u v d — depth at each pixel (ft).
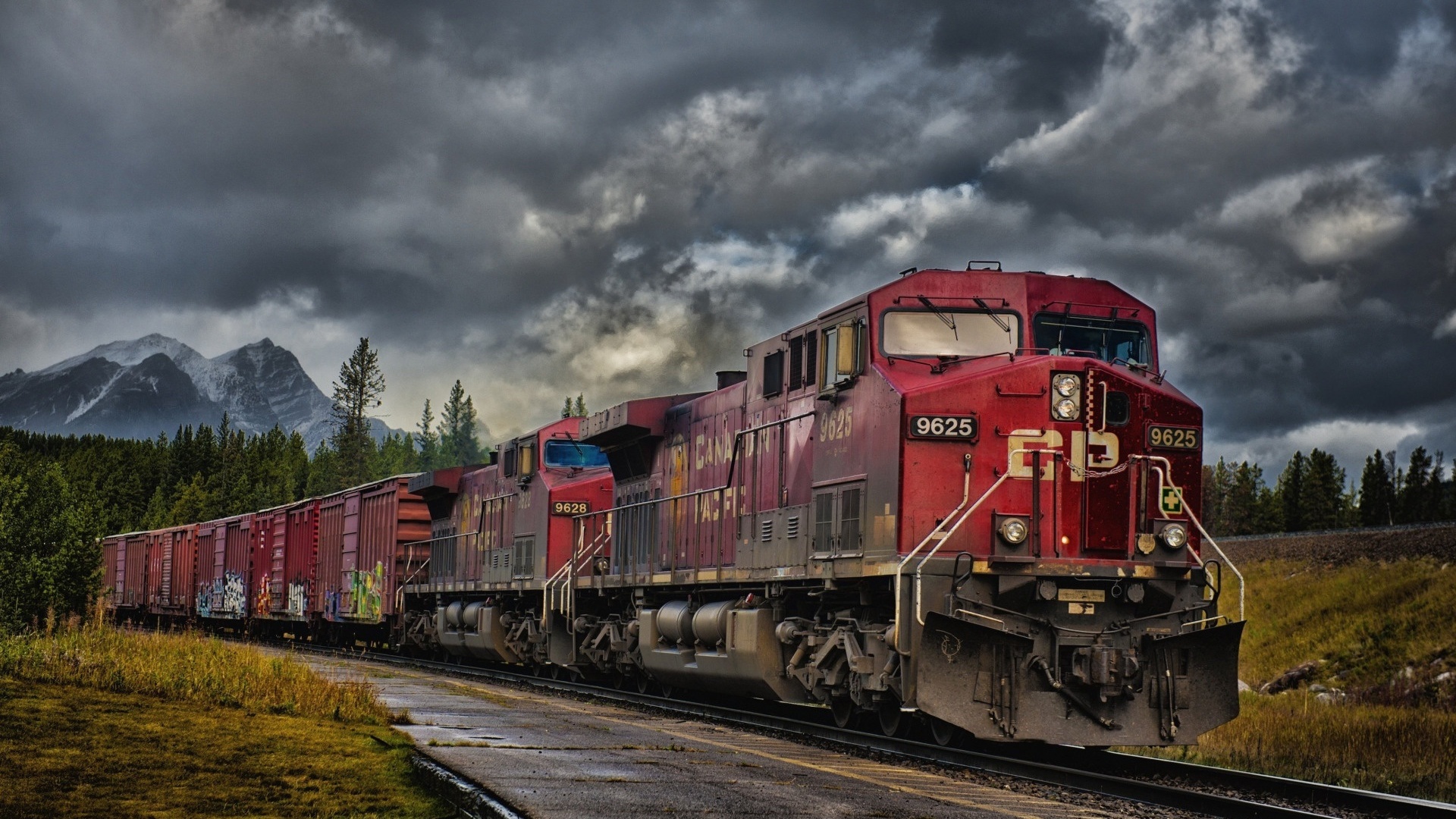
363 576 126.11
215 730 41.91
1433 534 145.79
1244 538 182.80
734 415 65.82
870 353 50.11
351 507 132.36
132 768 34.14
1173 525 46.47
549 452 93.25
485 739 44.11
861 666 48.98
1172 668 45.06
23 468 93.25
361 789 33.71
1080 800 37.32
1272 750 53.57
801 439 56.90
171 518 379.35
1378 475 300.81
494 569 100.73
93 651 61.11
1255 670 125.49
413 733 45.01
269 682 53.42
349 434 356.38
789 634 55.98
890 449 47.57
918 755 45.60
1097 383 47.24
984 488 46.80
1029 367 47.42
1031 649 44.68
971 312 50.14
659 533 75.56
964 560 45.27
